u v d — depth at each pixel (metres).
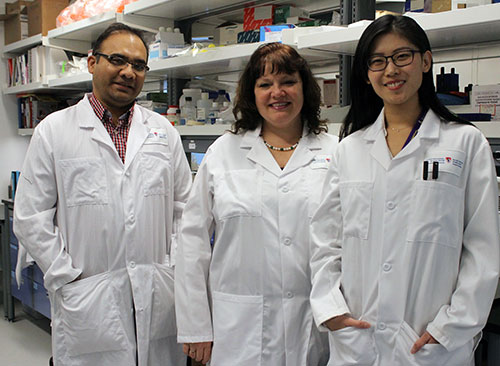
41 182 1.66
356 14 1.91
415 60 1.11
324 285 1.27
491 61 2.28
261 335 1.42
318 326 1.25
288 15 2.26
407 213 1.14
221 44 2.57
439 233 1.11
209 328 1.52
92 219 1.65
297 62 1.44
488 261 1.08
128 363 1.67
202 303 1.52
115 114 1.76
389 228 1.15
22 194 1.68
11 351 3.14
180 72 2.76
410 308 1.14
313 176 1.46
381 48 1.13
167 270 1.76
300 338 1.43
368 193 1.19
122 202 1.68
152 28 2.86
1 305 4.01
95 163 1.66
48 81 3.52
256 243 1.44
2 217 3.62
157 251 1.75
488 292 1.07
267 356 1.42
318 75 2.61
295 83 1.45
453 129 1.15
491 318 1.41
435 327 1.10
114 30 1.69
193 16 2.87
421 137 1.15
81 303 1.62
